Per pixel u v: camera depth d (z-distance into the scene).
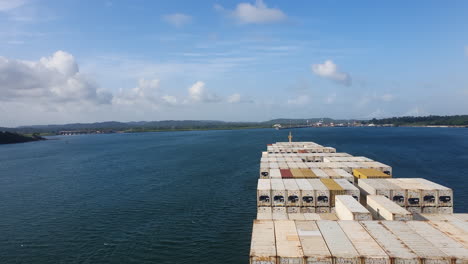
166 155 142.88
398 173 85.50
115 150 181.75
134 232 45.25
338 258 21.09
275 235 25.19
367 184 42.22
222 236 43.03
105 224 49.03
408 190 38.38
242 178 81.25
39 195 69.88
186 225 47.47
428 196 38.25
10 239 43.66
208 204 58.12
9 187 80.00
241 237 42.59
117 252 38.81
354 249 22.19
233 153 140.75
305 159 77.75
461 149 143.50
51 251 39.53
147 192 69.25
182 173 91.81
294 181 44.91
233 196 63.25
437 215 30.80
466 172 85.88
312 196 38.72
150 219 50.78
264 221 28.39
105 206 59.16
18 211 57.44
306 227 26.70
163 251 38.81
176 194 66.38
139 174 93.12
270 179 46.66
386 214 31.06
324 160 73.25
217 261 36.03
